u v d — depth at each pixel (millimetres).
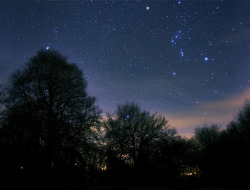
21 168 18766
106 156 27062
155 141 29344
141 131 29422
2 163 18156
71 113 23219
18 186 16672
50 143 20609
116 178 23812
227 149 23312
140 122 29719
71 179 20203
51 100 22516
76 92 24094
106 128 29734
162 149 28109
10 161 18438
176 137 29625
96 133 24594
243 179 20688
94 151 24562
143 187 19906
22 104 21781
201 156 26359
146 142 28891
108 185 20219
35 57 23953
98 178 24234
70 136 21984
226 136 25062
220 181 22016
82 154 23219
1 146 18906
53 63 23578
